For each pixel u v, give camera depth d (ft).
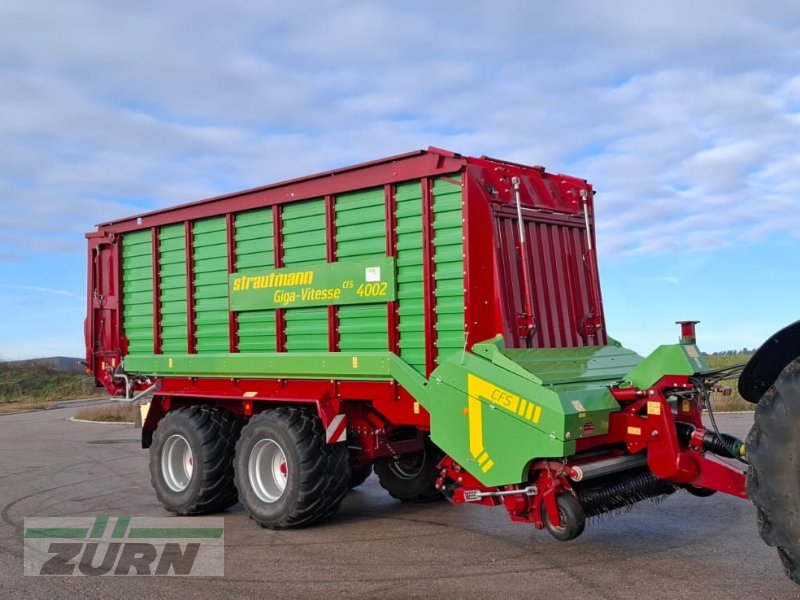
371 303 21.04
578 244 22.34
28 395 112.68
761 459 12.87
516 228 19.99
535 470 17.29
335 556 18.76
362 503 25.99
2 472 35.17
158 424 25.72
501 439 17.48
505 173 20.15
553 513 16.53
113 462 38.24
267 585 16.55
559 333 20.65
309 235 22.70
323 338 22.31
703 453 16.74
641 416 17.15
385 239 20.72
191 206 26.13
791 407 12.55
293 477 21.35
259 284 24.00
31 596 16.15
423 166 19.74
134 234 28.76
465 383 18.35
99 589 16.57
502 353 18.02
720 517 21.48
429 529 21.49
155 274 27.58
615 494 17.47
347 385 21.76
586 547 18.71
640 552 18.10
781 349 13.75
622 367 20.38
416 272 19.99
